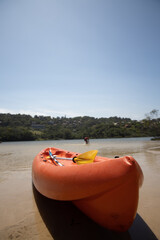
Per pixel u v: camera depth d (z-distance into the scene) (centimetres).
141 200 351
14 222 278
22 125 11662
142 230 248
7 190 432
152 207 318
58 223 272
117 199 217
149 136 7144
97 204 232
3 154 1224
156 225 260
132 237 233
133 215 223
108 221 231
